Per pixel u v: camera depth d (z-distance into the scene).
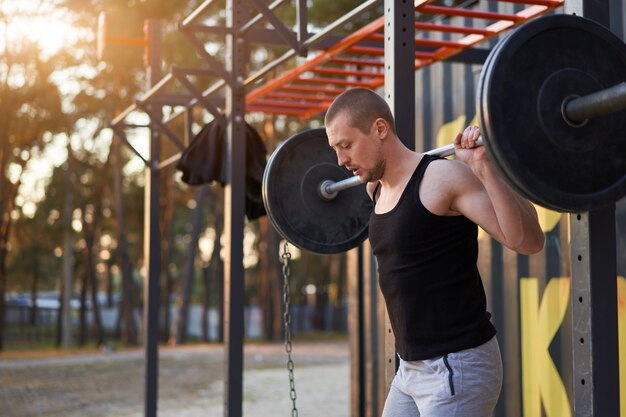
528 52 1.89
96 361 14.17
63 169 23.09
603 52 1.97
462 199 2.10
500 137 1.85
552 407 4.29
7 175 21.33
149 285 6.50
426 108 5.44
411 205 2.15
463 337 2.14
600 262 2.09
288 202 3.21
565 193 1.91
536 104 1.89
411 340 2.19
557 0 3.71
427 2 3.55
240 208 4.74
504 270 4.69
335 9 14.44
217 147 5.09
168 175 23.97
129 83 19.56
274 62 4.21
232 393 4.61
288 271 3.31
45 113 19.73
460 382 2.11
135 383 10.86
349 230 3.29
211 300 43.22
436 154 2.31
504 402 4.66
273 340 23.75
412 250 2.15
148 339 6.45
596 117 1.94
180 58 18.09
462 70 5.07
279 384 10.62
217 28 4.69
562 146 1.91
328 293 35.38
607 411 2.07
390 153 2.24
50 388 10.34
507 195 1.99
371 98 2.24
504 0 3.70
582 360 2.10
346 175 3.29
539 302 4.40
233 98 4.76
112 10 17.48
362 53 4.77
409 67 2.82
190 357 15.04
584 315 2.09
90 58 18.48
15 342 28.09
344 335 28.78
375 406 5.84
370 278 5.92
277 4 4.00
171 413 8.17
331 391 9.87
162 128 6.25
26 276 32.25
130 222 28.17
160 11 17.47
